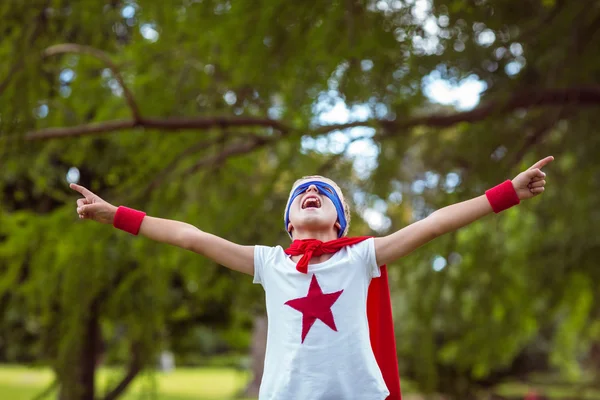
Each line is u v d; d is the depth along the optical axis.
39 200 9.67
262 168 9.88
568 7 8.04
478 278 9.99
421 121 8.22
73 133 7.59
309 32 7.41
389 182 8.30
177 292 10.09
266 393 2.73
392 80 7.77
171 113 8.32
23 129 7.15
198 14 7.55
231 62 7.91
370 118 7.76
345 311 2.77
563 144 9.61
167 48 8.16
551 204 10.52
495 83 9.19
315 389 2.65
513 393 22.83
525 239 11.95
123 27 8.69
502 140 8.89
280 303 2.82
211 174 8.70
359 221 8.28
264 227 8.38
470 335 11.12
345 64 7.61
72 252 7.78
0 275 8.47
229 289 9.34
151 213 8.26
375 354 3.03
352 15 7.04
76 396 7.82
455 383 17.08
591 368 22.81
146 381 8.41
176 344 10.98
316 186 3.05
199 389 22.02
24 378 23.20
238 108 8.62
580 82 8.38
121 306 8.46
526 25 9.00
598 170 9.66
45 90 7.59
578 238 11.02
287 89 8.43
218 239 2.99
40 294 8.05
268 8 7.18
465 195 8.34
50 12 7.52
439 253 8.90
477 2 7.63
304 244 2.88
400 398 3.02
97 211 2.97
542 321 12.03
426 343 9.43
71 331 7.75
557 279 11.52
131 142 8.60
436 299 9.14
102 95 8.32
